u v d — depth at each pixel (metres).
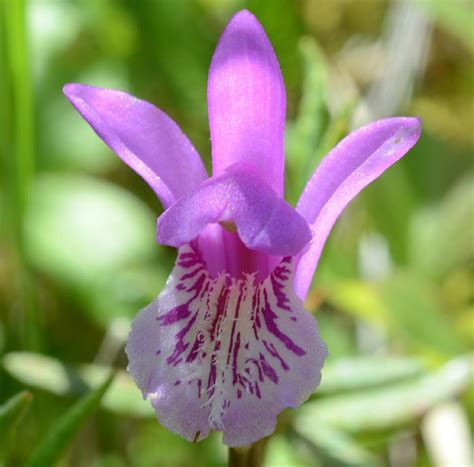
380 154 0.09
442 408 0.15
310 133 0.14
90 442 0.17
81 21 0.20
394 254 0.19
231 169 0.09
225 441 0.09
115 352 0.16
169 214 0.09
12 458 0.14
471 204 0.19
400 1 0.20
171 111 0.20
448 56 0.21
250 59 0.09
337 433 0.14
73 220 0.18
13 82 0.15
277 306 0.09
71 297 0.18
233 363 0.09
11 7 0.15
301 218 0.09
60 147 0.19
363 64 0.21
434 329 0.17
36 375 0.13
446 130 0.21
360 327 0.18
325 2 0.21
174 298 0.09
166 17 0.20
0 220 0.17
